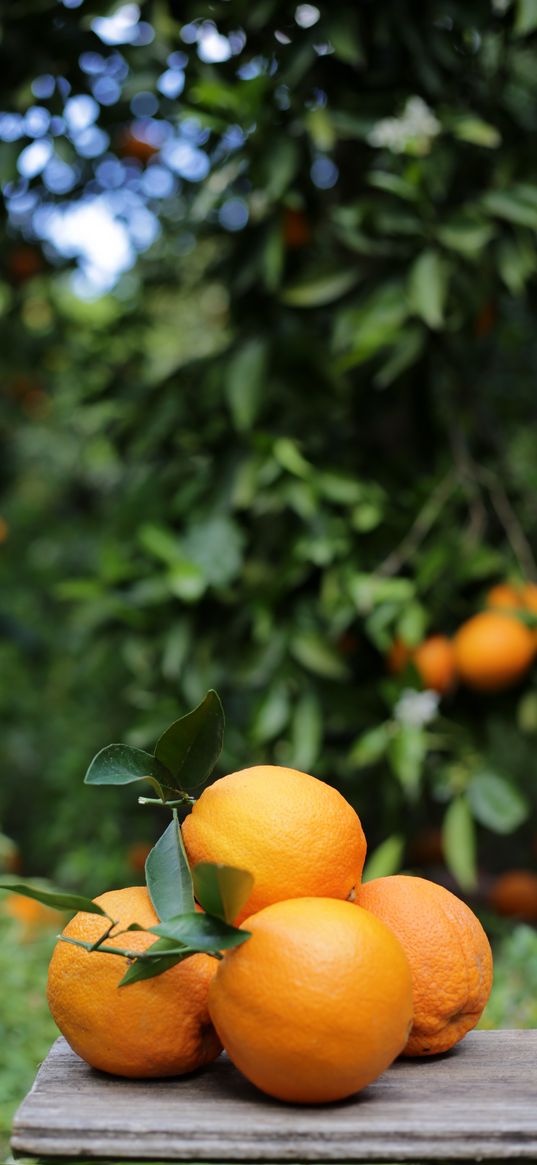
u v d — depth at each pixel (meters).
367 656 1.64
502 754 2.67
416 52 1.47
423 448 1.75
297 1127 0.73
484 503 1.73
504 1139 0.73
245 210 1.77
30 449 3.46
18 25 1.57
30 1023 1.27
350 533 1.60
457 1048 0.85
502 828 1.51
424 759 1.64
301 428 1.69
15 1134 0.74
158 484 1.85
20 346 2.53
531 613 1.52
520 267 1.49
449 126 1.46
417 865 1.87
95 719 2.68
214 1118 0.74
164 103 1.67
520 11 1.38
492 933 1.70
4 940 1.49
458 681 1.56
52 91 1.61
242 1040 0.75
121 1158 0.73
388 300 1.47
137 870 2.20
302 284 1.55
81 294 2.91
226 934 0.76
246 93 1.44
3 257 2.08
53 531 3.24
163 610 1.61
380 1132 0.73
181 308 3.03
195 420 1.75
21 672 2.95
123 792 2.38
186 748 0.82
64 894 0.77
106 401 2.00
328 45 1.49
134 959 0.78
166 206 2.12
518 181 1.52
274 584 1.55
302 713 1.55
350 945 0.75
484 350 1.92
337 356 1.63
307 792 0.81
